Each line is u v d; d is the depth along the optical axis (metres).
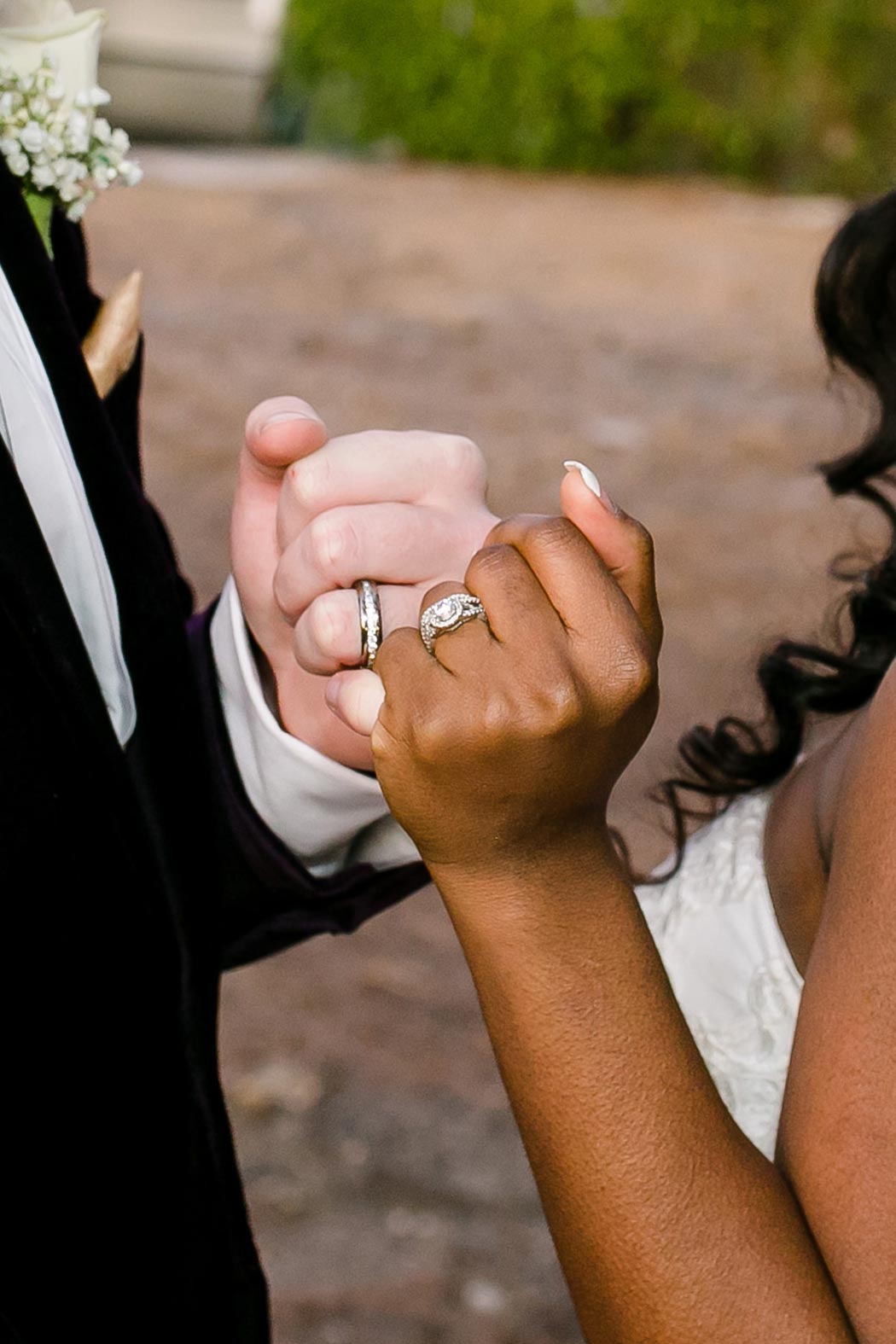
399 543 1.20
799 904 1.52
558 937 1.12
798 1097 1.13
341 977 3.70
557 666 1.04
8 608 1.04
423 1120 3.24
